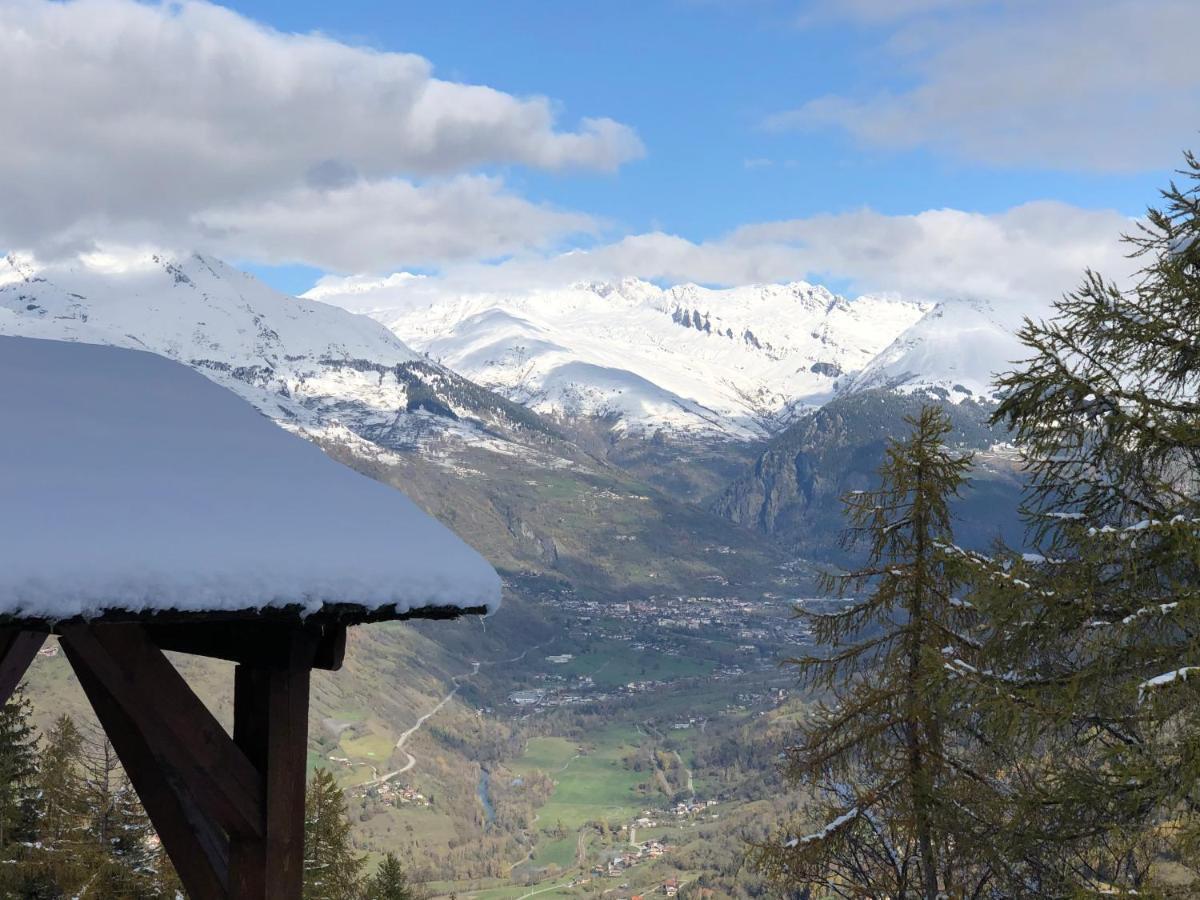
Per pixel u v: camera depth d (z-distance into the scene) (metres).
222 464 4.61
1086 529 8.15
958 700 9.04
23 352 5.28
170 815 4.29
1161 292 8.26
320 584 4.01
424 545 4.55
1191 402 8.25
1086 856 9.30
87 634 3.82
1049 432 8.64
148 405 5.05
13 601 3.26
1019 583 8.52
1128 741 8.34
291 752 4.34
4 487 3.71
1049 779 8.88
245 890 4.27
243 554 3.90
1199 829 7.73
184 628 4.58
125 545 3.62
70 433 4.39
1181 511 8.00
